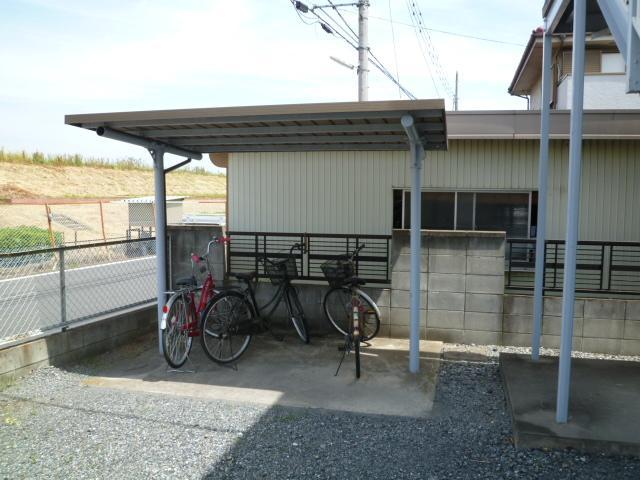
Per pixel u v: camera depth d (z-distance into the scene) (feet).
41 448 10.11
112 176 110.11
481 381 13.99
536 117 20.51
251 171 24.88
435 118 12.73
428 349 16.62
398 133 14.57
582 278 21.71
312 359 15.80
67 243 49.06
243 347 15.99
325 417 11.66
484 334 17.15
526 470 9.22
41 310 18.75
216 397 12.84
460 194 22.95
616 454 9.65
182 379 14.15
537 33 28.89
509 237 22.59
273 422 11.37
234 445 10.28
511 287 18.39
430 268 17.34
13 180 87.20
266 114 12.23
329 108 11.89
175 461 9.63
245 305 16.14
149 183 114.83
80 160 110.93
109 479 9.00
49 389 13.32
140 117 12.81
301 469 9.35
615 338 16.46
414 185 14.08
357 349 14.24
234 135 14.61
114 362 15.61
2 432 10.80
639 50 9.09
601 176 21.45
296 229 24.49
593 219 21.61
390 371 14.67
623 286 21.50
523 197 22.40
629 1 9.11
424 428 11.08
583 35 9.98
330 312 18.49
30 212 67.10
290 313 17.71
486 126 20.85
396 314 17.81
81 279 23.54
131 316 17.83
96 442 10.37
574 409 11.04
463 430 10.98
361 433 10.82
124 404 12.37
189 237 19.92
